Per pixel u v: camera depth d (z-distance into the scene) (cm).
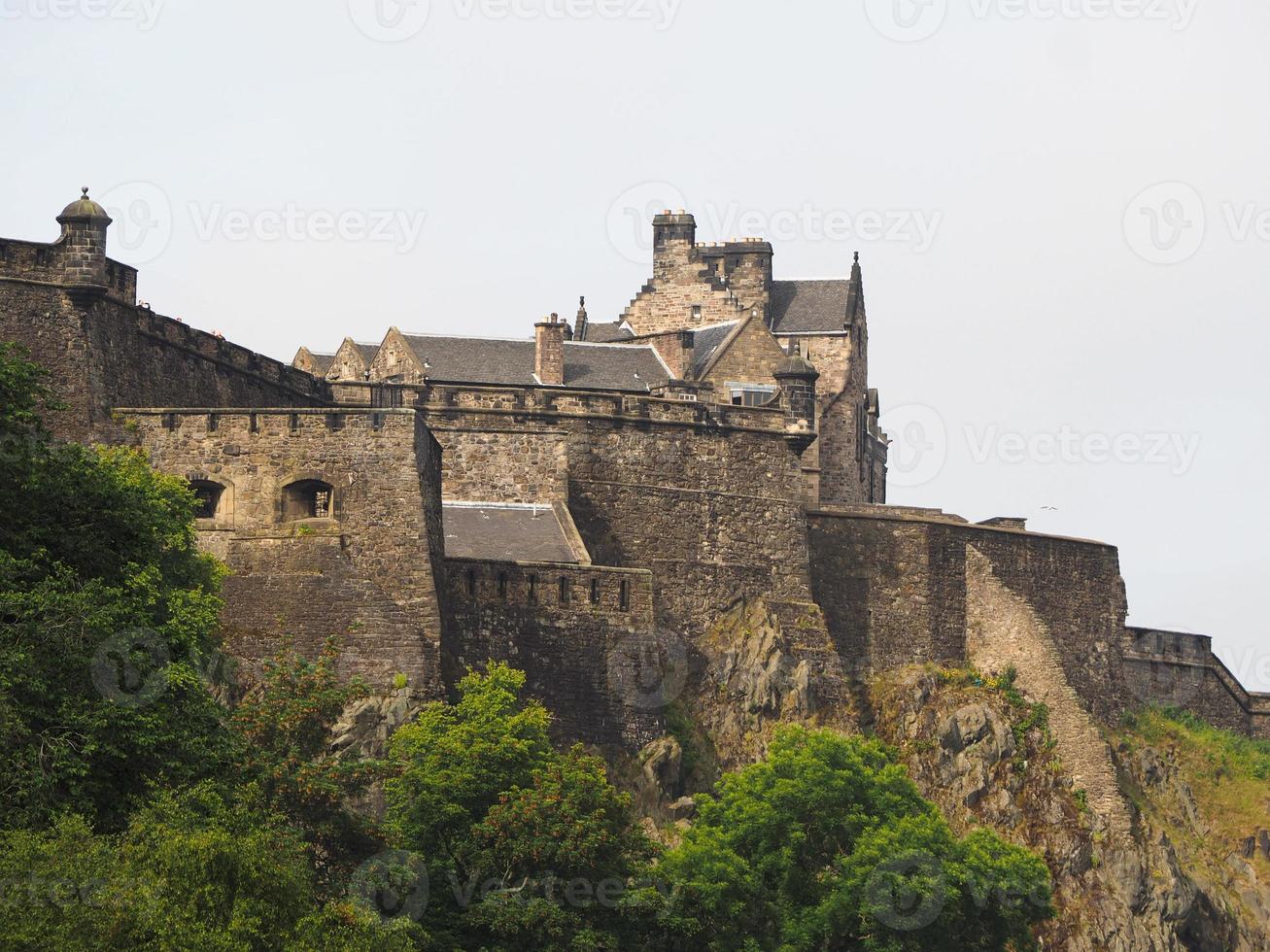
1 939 11994
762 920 18312
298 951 13050
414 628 19338
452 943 16112
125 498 14500
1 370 14175
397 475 19562
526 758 17575
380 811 18075
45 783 12688
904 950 18150
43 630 13150
